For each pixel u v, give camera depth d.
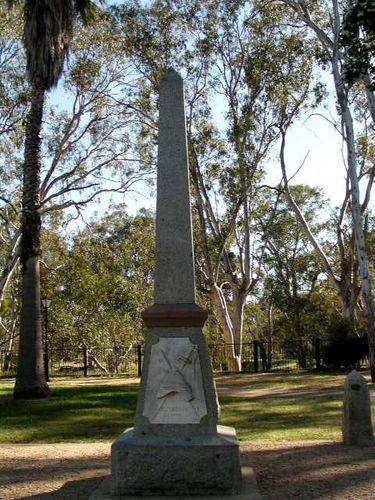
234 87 28.33
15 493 6.44
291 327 42.50
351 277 29.66
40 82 17.58
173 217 6.61
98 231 35.38
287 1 23.72
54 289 36.78
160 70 27.06
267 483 6.54
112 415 12.74
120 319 37.38
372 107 21.56
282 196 36.44
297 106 27.70
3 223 34.56
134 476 5.89
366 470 7.00
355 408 8.70
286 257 43.47
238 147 27.92
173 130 6.77
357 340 23.92
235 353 28.33
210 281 29.81
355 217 20.89
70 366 35.62
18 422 12.17
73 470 7.49
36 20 17.22
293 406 13.49
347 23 10.10
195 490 5.86
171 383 6.26
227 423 11.45
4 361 33.53
